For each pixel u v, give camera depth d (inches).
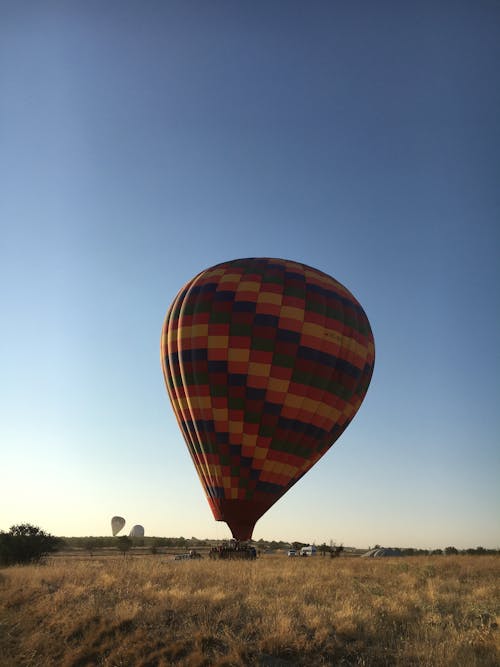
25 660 459.5
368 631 465.1
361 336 1401.3
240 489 1296.8
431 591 649.0
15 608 600.4
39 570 875.4
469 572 967.0
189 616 512.1
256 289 1343.5
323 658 419.5
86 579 738.8
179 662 424.5
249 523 1307.8
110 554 2479.1
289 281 1363.2
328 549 2536.9
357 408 1428.4
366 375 1423.5
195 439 1333.7
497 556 1616.6
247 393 1283.2
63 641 489.7
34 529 1406.3
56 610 565.6
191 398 1327.5
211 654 435.5
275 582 734.5
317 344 1316.4
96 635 487.2
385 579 829.2
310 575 843.4
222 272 1407.5
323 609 530.3
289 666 412.2
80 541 3937.0
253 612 519.5
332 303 1369.3
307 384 1302.9
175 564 1024.2
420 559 1438.2
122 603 550.3
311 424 1318.9
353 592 646.5
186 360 1336.1
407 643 431.5
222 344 1305.4
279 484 1316.4
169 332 1402.6
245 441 1290.6
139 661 437.1
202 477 1342.3
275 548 3939.5
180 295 1446.9
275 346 1294.3
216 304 1338.6
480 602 592.1
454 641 430.6
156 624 500.1
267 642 436.5
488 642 428.5
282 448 1300.4
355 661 417.1
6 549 1325.0
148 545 3919.8
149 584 663.1
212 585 699.4
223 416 1294.3
